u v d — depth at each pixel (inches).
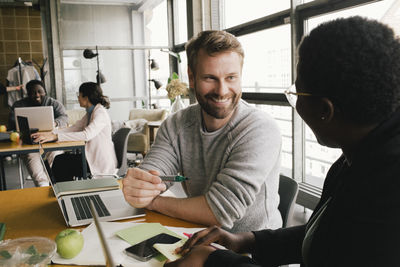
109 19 247.8
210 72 47.1
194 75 49.3
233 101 48.9
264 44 140.4
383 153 21.5
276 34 133.0
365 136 23.3
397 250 19.9
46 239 35.7
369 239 20.8
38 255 32.5
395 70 21.0
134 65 256.1
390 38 21.3
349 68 21.6
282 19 127.5
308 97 24.5
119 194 57.0
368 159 22.2
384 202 20.6
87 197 55.8
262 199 48.3
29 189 62.5
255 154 46.1
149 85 257.1
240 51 47.9
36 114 125.6
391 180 20.7
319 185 132.6
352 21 22.4
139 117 219.3
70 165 114.6
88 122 131.3
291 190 51.9
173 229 43.1
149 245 37.7
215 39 46.4
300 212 121.0
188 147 55.7
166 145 57.3
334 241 23.1
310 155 130.5
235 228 49.3
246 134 48.0
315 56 23.1
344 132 23.9
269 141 47.6
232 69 47.2
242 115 50.4
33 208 52.7
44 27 243.1
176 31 250.1
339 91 22.4
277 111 147.5
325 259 23.8
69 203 53.3
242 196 44.1
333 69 22.2
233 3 166.7
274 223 49.8
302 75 24.5
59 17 238.5
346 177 23.9
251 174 44.9
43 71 235.9
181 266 31.4
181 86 191.8
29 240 35.3
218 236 37.4
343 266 22.1
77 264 35.1
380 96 21.4
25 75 233.5
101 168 122.6
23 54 272.2
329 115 23.6
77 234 36.4
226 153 49.5
